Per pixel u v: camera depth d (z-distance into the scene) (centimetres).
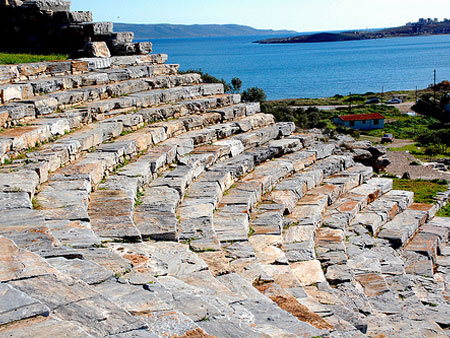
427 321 1021
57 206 855
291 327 664
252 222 1223
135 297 589
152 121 1608
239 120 1884
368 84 15612
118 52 2144
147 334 486
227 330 572
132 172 1163
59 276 568
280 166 1644
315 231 1310
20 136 1054
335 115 8525
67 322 473
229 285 781
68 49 2133
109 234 827
